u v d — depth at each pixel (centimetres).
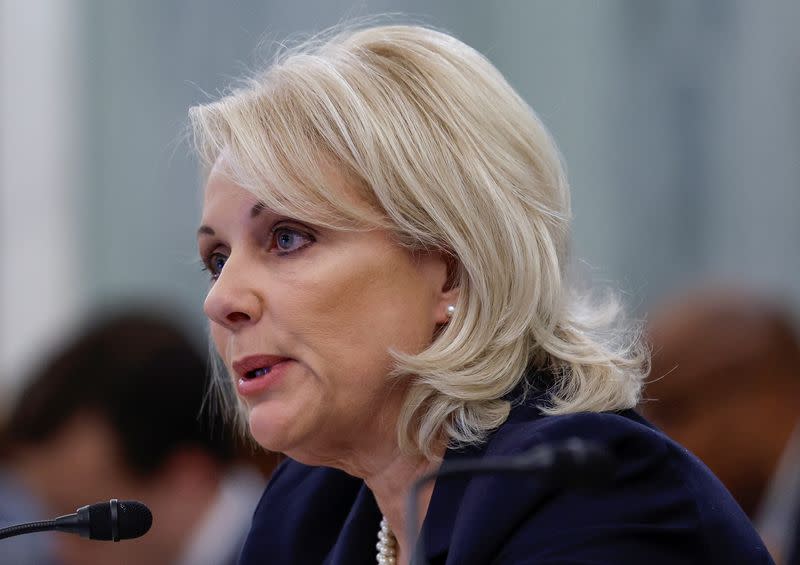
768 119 1577
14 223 1750
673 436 1012
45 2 1747
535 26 1630
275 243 564
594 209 1609
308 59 588
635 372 593
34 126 1744
